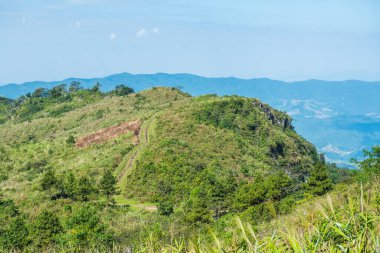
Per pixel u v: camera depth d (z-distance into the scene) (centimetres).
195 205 4094
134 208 6188
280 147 11025
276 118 13475
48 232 3412
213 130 10275
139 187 7088
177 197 6600
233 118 11350
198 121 10712
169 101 16088
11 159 10175
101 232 2847
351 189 1248
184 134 9825
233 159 8869
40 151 10538
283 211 2662
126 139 10025
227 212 5425
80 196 6331
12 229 3484
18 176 8531
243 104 12344
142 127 10800
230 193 5684
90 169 8112
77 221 3103
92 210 5466
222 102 12100
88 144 10419
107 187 6019
